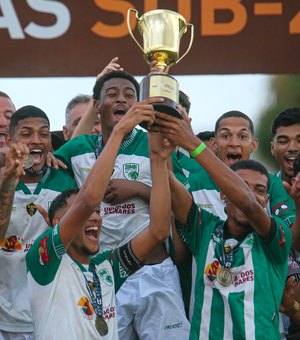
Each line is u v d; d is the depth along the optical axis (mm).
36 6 18578
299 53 18609
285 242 13461
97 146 15258
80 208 12750
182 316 14922
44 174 14883
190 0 18609
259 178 13633
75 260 13266
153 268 15148
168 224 13336
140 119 12672
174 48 13492
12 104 16344
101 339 13047
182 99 16203
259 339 13039
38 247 13031
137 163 15023
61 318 12930
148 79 12758
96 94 15312
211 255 13477
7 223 13445
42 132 14773
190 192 14703
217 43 18609
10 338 14469
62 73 18562
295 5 18641
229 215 13523
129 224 14805
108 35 18594
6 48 18547
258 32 18641
